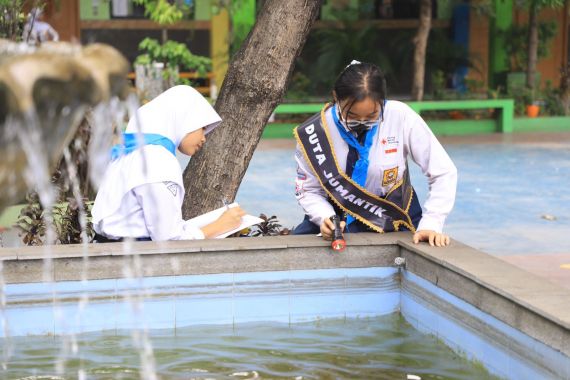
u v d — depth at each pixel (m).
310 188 6.82
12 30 9.27
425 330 6.39
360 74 6.02
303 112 22.44
